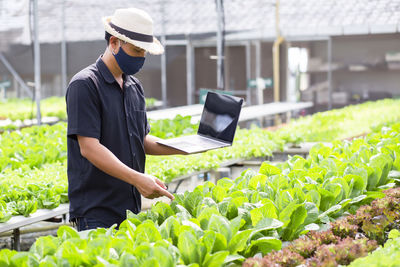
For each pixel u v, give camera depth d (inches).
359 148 206.1
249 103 605.3
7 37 625.0
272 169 167.3
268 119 578.2
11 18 625.9
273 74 600.4
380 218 130.6
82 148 137.6
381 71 572.4
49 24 608.7
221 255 98.2
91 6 608.1
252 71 603.8
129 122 147.4
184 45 616.4
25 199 198.5
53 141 316.8
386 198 142.6
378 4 574.2
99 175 143.2
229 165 320.5
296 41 593.6
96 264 93.3
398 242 111.5
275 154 345.7
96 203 144.3
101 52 606.2
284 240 125.1
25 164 258.8
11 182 223.5
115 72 144.4
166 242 99.1
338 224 125.6
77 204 145.9
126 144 147.1
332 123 499.5
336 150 211.5
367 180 162.7
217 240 103.5
